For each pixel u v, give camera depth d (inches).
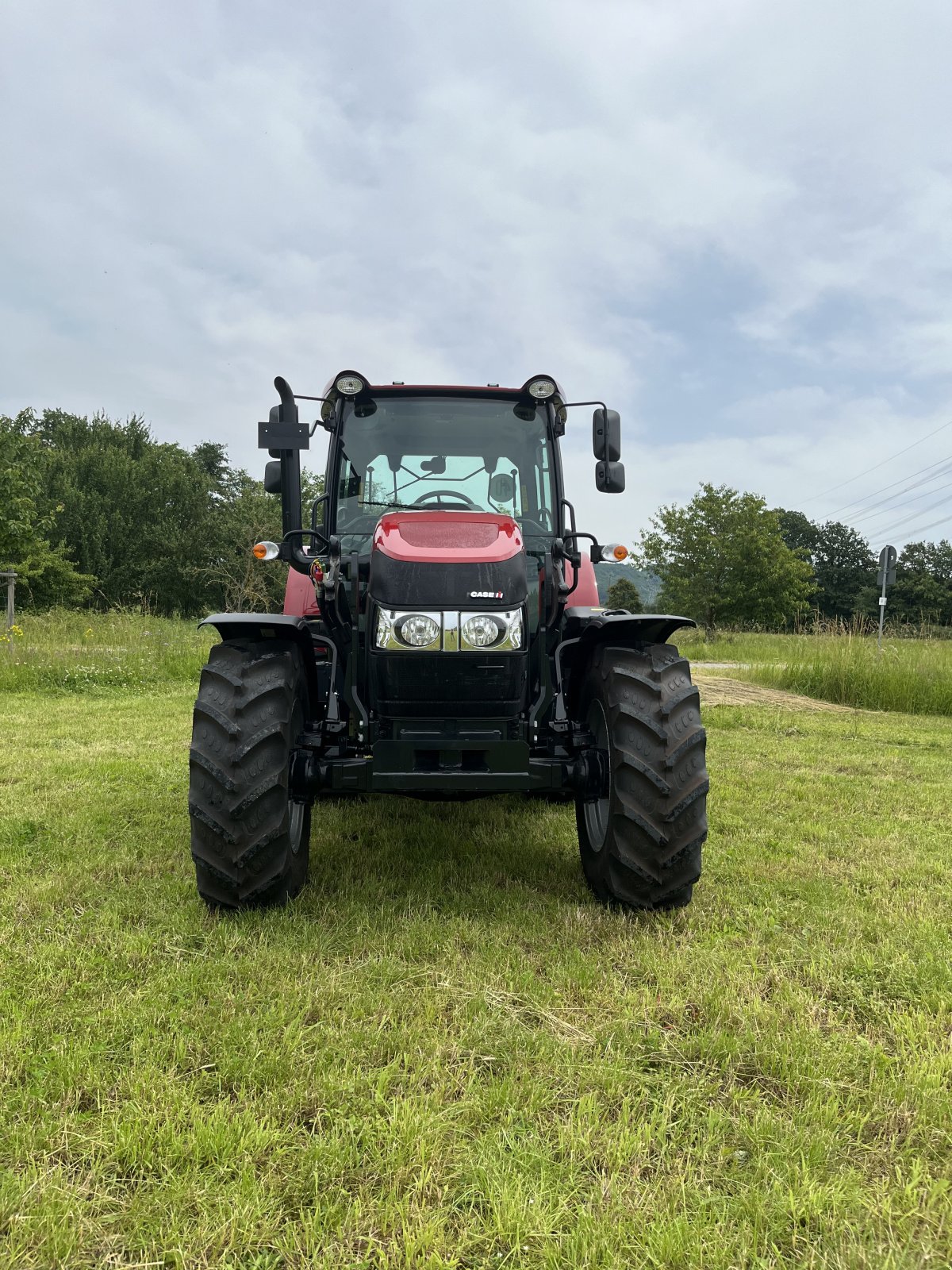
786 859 155.0
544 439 153.7
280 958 104.0
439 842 159.6
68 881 132.3
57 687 388.5
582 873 142.2
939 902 133.6
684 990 99.5
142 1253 59.3
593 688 133.9
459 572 115.6
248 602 1006.4
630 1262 59.6
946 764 261.6
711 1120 74.2
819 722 358.0
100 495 1590.8
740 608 1155.3
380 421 151.6
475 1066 83.2
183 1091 76.4
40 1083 77.8
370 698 122.6
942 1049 87.4
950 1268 59.4
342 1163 67.7
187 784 201.8
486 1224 62.4
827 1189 65.9
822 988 101.7
